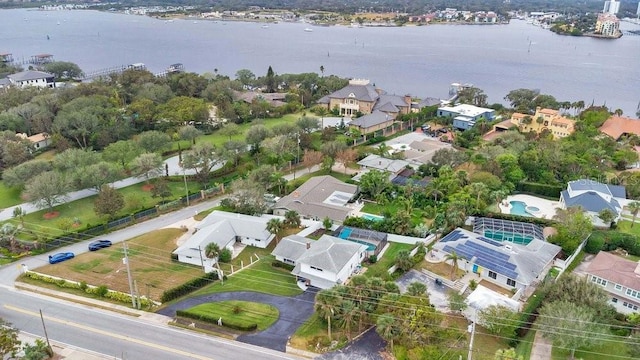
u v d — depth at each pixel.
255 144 150.12
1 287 83.12
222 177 135.25
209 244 87.50
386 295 68.75
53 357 66.44
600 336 65.38
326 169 141.88
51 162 128.75
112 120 163.50
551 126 172.38
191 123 180.62
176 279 86.00
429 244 97.94
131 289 76.62
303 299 80.06
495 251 87.00
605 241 96.06
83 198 119.62
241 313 75.69
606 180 125.06
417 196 116.50
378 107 198.50
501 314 69.94
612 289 78.69
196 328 72.50
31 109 163.38
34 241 97.88
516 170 125.69
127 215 109.38
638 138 161.12
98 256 93.62
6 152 136.25
